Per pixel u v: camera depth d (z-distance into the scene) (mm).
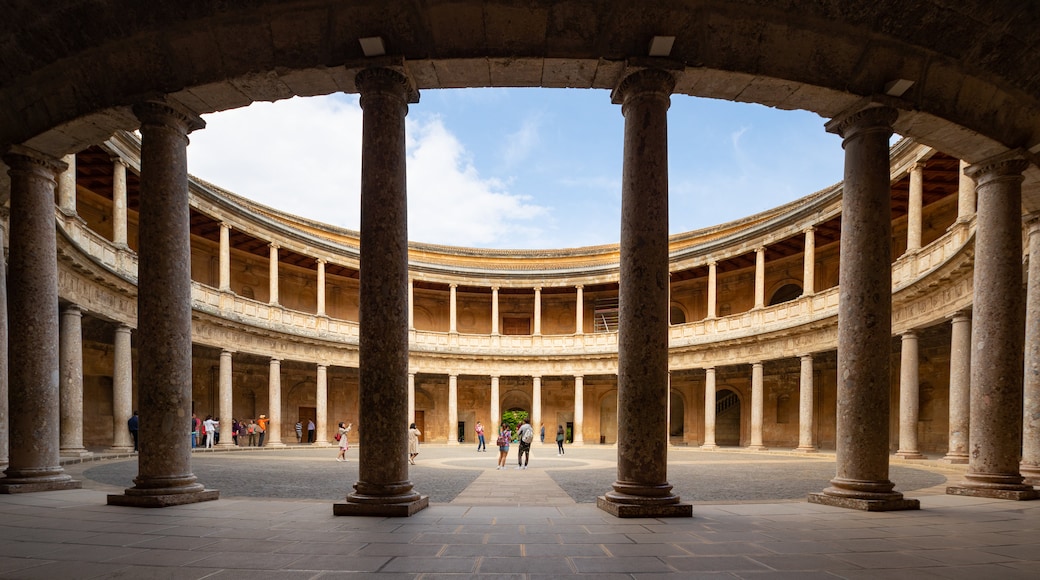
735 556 6098
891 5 9148
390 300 8859
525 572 5453
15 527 7504
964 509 9273
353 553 6129
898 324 23750
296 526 7570
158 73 9688
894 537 7105
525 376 42906
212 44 9398
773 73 9500
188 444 9867
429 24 9109
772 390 37812
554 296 48125
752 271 41000
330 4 9039
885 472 9516
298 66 9375
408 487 8859
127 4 9188
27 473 10891
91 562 5754
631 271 8977
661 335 8875
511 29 9133
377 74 9086
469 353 41844
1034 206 12219
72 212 20297
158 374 9477
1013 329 10859
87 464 18609
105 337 28094
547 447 38969
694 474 17562
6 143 10812
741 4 9070
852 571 5559
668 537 6996
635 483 8734
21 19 9383
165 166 9719
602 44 9227
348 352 37562
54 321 11414
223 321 29906
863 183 9781
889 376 9578
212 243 36562
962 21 9305
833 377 34344
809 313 30219
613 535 7090
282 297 41531
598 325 46906
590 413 45844
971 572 5543
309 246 36844
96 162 25391
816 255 36844
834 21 9250
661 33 9195
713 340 35094
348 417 42281
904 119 10188
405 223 9211
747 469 19703
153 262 9539
